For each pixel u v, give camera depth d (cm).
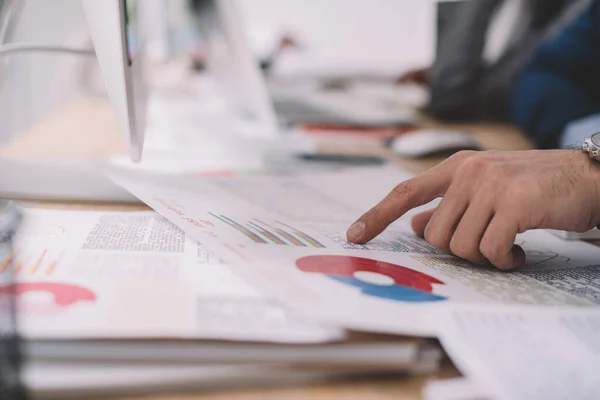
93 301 31
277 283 35
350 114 135
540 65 116
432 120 135
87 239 43
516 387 27
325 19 235
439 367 30
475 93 136
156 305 31
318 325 29
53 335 27
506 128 128
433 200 48
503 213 44
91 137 99
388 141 104
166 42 223
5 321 28
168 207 52
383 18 235
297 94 162
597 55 111
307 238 47
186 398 26
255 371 27
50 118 119
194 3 163
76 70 147
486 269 45
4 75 95
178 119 123
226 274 36
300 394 27
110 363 26
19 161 72
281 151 94
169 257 39
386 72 181
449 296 36
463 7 141
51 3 128
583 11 116
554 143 106
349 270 39
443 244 47
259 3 233
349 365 28
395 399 27
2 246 40
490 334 32
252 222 50
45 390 25
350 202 62
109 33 52
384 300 34
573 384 27
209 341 27
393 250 47
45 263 37
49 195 56
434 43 147
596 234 57
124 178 64
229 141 101
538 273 45
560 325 33
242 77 123
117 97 55
